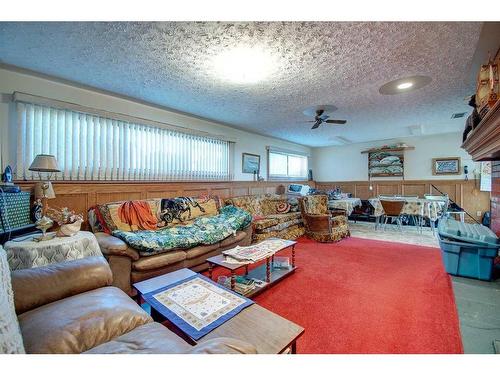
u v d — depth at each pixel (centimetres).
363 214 601
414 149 594
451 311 186
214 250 289
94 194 287
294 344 120
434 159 569
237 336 108
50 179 257
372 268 283
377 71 242
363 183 668
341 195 612
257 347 101
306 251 354
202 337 107
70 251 190
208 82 267
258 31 175
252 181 529
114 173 309
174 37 182
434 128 504
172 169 376
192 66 229
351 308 193
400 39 186
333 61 221
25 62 219
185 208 333
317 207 467
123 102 318
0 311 76
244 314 125
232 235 315
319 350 144
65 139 269
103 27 169
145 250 221
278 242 268
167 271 239
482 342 149
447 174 554
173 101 329
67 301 125
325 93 302
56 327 104
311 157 762
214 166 449
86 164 284
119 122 315
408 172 602
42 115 254
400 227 516
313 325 171
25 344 94
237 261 212
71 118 274
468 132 225
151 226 289
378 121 443
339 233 419
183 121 392
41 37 180
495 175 264
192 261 263
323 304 200
